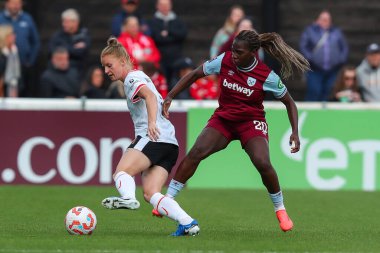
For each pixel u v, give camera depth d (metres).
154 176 25.09
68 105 40.25
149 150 24.86
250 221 30.41
